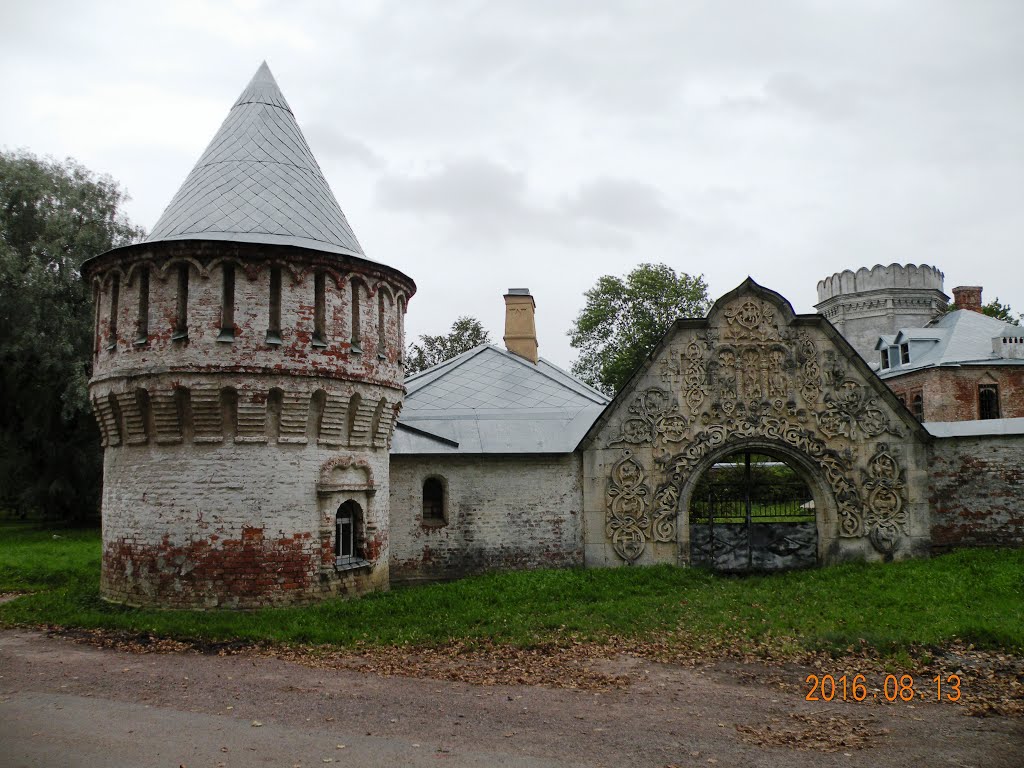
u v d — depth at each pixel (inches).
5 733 432.1
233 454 724.0
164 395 719.1
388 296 847.1
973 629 634.2
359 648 621.3
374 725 449.7
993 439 1005.8
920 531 979.9
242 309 730.2
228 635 644.7
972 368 1772.9
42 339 1503.4
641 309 2244.1
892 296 2167.8
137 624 668.1
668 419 979.9
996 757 407.8
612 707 488.7
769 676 557.9
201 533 714.2
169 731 436.5
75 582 901.2
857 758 406.0
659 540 969.5
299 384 738.2
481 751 411.2
